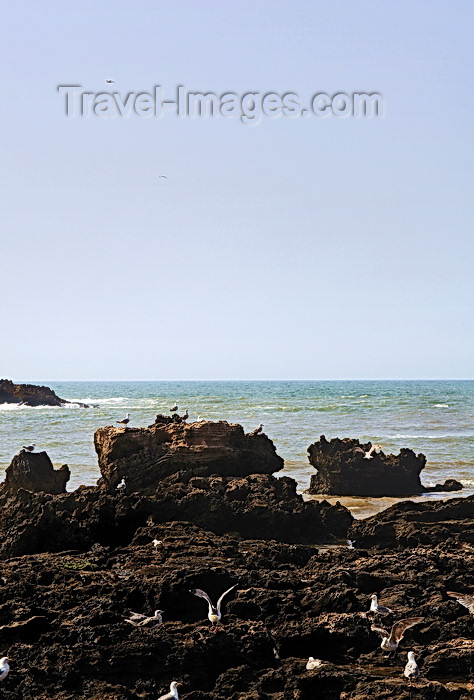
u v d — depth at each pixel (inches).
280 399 5595.5
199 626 768.9
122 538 1125.1
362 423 3171.8
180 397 6683.1
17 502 1126.4
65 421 3563.0
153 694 690.2
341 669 717.3
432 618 805.2
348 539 1189.1
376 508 1473.9
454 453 2212.1
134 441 1402.6
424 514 1224.8
